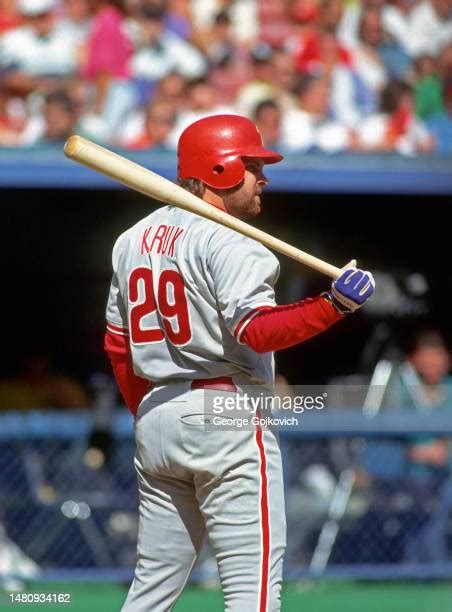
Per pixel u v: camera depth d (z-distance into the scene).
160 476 11.98
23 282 31.80
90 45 28.83
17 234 30.77
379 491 24.31
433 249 31.38
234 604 11.29
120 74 28.69
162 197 11.03
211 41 29.91
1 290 31.77
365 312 30.06
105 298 32.06
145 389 12.56
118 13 29.17
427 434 24.19
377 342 28.78
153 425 11.75
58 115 27.41
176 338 11.58
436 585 24.05
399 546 24.34
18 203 29.83
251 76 29.48
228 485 11.41
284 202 30.27
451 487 24.39
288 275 30.77
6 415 24.70
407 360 26.22
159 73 28.97
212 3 30.69
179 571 12.23
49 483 24.02
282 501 11.64
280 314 10.73
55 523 23.95
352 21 31.00
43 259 31.48
